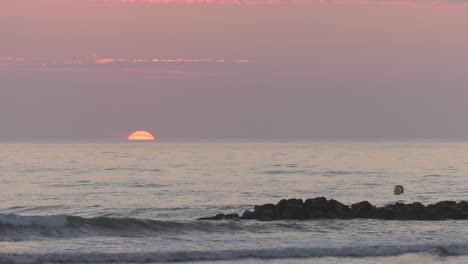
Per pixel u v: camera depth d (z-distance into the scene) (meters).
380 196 142.62
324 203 92.19
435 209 92.62
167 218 104.81
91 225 74.00
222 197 141.50
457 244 70.38
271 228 79.56
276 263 62.03
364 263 62.66
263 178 198.62
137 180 191.12
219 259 63.19
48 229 72.25
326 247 66.88
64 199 139.50
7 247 63.81
